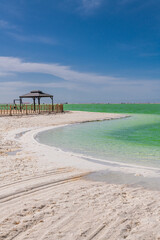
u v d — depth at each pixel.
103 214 3.87
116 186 5.36
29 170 6.64
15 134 14.52
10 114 29.58
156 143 12.52
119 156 9.14
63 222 3.60
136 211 3.98
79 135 15.32
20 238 3.15
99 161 8.03
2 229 3.38
